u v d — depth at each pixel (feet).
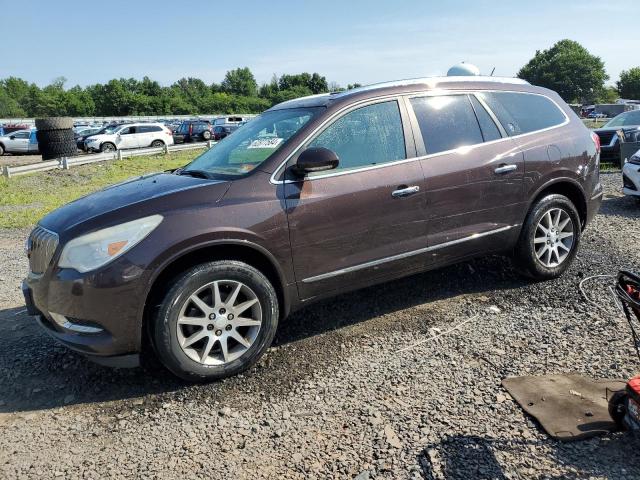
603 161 44.88
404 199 13.02
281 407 10.20
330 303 15.21
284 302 12.08
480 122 14.66
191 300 10.82
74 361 12.52
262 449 8.96
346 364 11.73
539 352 11.68
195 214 10.89
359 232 12.57
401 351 12.17
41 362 12.57
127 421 10.02
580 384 10.16
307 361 11.98
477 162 14.11
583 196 16.31
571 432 8.70
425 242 13.57
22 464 8.87
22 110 383.04
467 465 8.20
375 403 10.11
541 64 387.14
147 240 10.50
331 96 13.64
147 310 10.80
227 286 11.25
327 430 9.37
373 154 12.96
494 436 8.86
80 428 9.86
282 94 390.42
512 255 15.69
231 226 11.04
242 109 365.61
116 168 68.80
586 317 13.26
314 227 12.00
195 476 8.38
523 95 15.89
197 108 348.59
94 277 10.28
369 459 8.52
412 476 8.05
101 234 10.55
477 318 13.71
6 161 89.76
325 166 11.53
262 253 11.46
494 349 11.97
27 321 15.31
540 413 9.28
